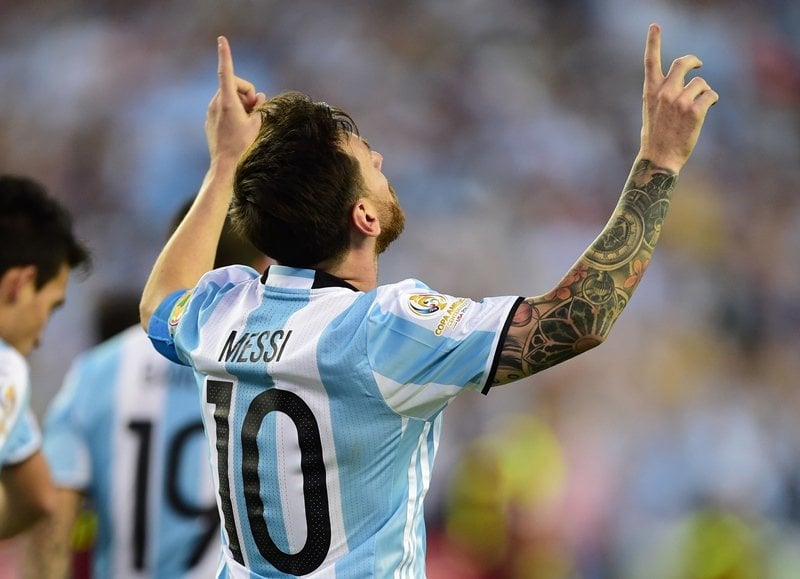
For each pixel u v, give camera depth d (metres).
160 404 7.88
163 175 29.17
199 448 7.83
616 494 23.11
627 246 4.54
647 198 4.63
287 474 4.64
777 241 31.70
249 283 5.13
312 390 4.60
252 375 4.73
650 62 4.78
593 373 25.11
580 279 4.45
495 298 4.57
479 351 4.43
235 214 4.96
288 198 4.74
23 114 30.77
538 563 18.95
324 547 4.61
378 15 33.44
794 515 25.33
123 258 27.72
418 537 4.73
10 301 6.86
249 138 6.00
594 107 33.19
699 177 32.31
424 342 4.46
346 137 4.86
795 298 30.47
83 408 7.96
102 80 31.14
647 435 24.91
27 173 29.72
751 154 33.91
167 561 7.74
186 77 31.42
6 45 31.95
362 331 4.55
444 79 32.41
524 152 31.47
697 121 4.71
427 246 28.38
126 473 7.82
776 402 27.67
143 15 32.75
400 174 30.17
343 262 4.88
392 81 32.25
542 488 19.48
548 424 23.50
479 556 18.52
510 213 29.78
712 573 22.16
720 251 30.95
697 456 25.08
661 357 27.02
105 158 29.78
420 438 4.67
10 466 7.42
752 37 36.31
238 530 4.82
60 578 7.88
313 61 32.28
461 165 30.91
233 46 32.28
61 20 32.62
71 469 7.88
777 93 35.62
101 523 7.89
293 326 4.72
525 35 33.88
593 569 21.27
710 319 28.89
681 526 22.81
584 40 34.31
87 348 24.34
